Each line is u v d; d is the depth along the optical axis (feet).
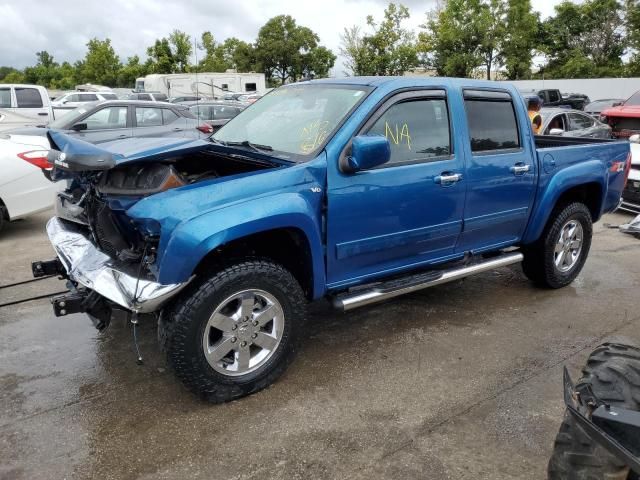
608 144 17.21
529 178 14.62
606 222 26.30
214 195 9.71
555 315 15.05
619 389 6.43
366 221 11.58
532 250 16.44
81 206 12.05
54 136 10.87
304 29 171.22
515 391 11.18
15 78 258.78
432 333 13.82
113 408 10.41
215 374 10.20
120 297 9.45
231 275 9.91
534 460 9.12
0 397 10.72
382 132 11.73
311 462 8.99
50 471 8.69
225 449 9.27
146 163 10.35
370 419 10.18
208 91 98.27
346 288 12.15
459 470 8.86
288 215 10.14
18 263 18.52
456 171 12.87
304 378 11.57
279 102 13.71
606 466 6.30
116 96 82.58
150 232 9.53
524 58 119.34
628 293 16.81
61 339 13.17
